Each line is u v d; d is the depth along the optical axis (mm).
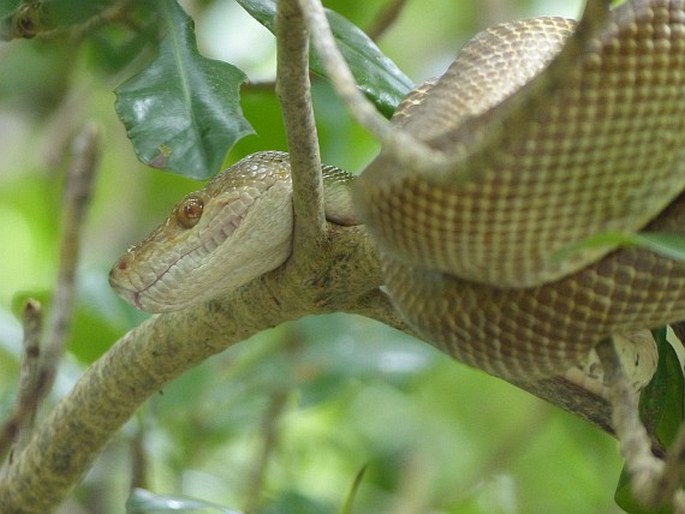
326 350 1654
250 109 1586
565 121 1416
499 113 1411
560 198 1419
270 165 1512
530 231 1420
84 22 1513
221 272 1507
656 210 1427
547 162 1417
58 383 1629
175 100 1461
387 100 1490
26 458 1544
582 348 1432
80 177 1562
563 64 1366
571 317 1429
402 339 1656
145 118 1458
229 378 1664
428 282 1438
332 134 1618
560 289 1428
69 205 1560
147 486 1604
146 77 1466
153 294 1517
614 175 1420
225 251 1505
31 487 1544
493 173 1416
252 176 1510
